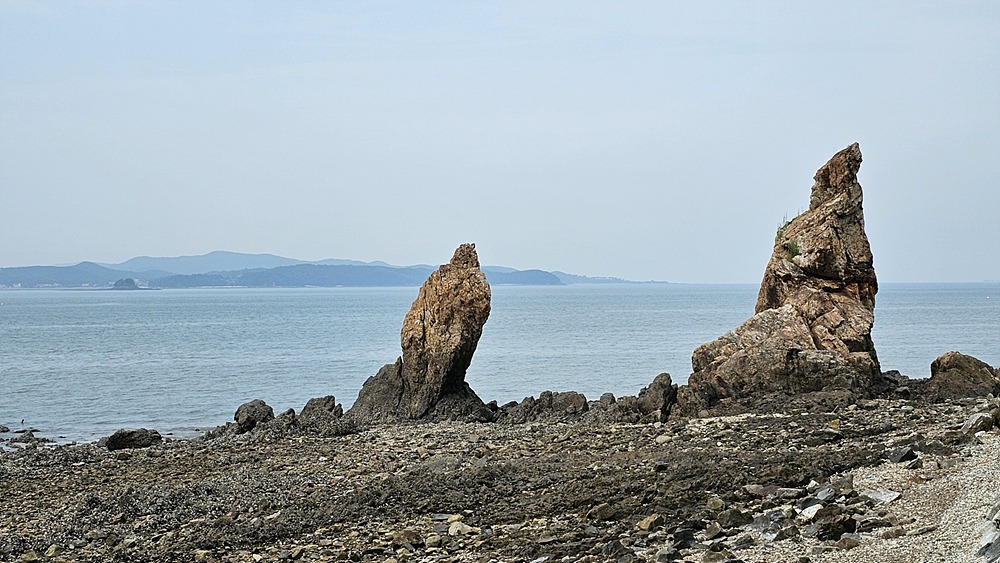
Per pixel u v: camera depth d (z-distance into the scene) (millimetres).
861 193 40406
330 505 24938
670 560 17031
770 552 16953
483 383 65438
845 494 19828
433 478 26859
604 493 22875
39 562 21219
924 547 16344
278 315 197500
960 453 22328
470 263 41938
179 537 23062
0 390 63875
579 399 40688
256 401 41281
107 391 63312
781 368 36781
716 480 22391
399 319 176625
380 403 41969
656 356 85312
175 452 35969
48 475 32156
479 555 19203
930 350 86000
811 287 39688
